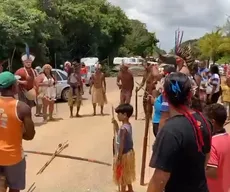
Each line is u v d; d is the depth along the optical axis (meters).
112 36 55.94
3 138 4.85
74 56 50.00
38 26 33.19
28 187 7.00
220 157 3.64
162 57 7.27
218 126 3.75
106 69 48.72
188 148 2.79
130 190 6.47
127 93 13.93
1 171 4.95
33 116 14.20
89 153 9.15
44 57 34.69
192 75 6.74
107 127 12.23
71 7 46.62
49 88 13.42
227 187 3.74
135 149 9.35
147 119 6.96
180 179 2.83
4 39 29.86
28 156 8.84
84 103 18.12
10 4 31.42
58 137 10.81
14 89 4.92
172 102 2.95
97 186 7.05
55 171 7.88
